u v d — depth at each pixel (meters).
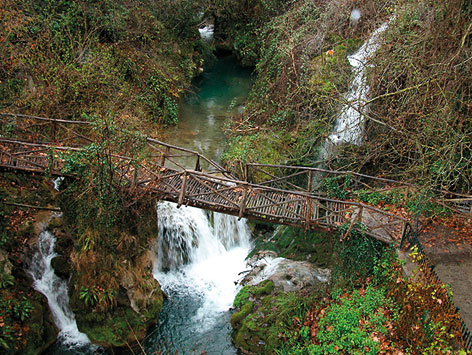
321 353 8.36
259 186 9.24
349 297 9.23
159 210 12.02
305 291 9.79
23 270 10.23
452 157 8.98
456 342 7.13
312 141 13.38
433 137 9.78
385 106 11.18
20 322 9.28
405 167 11.40
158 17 17.22
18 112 11.67
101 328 9.69
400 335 8.06
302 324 9.12
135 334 9.73
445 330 7.20
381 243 9.27
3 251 9.89
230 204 9.73
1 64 11.70
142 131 12.67
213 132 16.22
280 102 14.82
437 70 9.78
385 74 11.78
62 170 9.38
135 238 10.01
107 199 9.31
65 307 10.35
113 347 9.65
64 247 10.70
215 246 12.63
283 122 14.63
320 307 9.36
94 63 13.10
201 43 20.84
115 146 9.82
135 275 9.96
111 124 10.04
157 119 15.39
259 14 20.31
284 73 15.19
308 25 15.85
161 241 11.64
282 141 14.05
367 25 15.16
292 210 9.57
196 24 20.19
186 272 11.89
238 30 21.72
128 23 15.48
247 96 19.00
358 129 12.28
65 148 9.46
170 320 10.29
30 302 9.64
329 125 12.42
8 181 11.38
